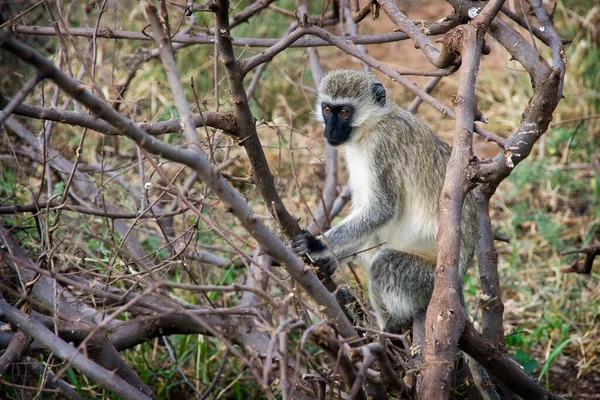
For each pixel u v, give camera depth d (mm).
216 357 9875
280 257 4766
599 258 12336
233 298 10602
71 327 7129
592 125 14719
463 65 6266
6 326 7293
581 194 13820
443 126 15602
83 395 8953
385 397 5516
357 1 8758
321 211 10078
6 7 11047
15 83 11953
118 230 9219
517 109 15445
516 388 7016
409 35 7387
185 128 4785
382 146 9164
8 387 8750
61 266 7891
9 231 7691
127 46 14109
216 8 6145
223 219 11797
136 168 12625
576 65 15617
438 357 5020
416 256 8906
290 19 16250
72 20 13250
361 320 8016
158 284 4625
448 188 5602
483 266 8156
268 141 14297
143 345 9539
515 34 6844
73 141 13016
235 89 6602
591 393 9812
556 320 10820
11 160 11117
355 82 9281
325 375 5738
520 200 13727
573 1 17125
